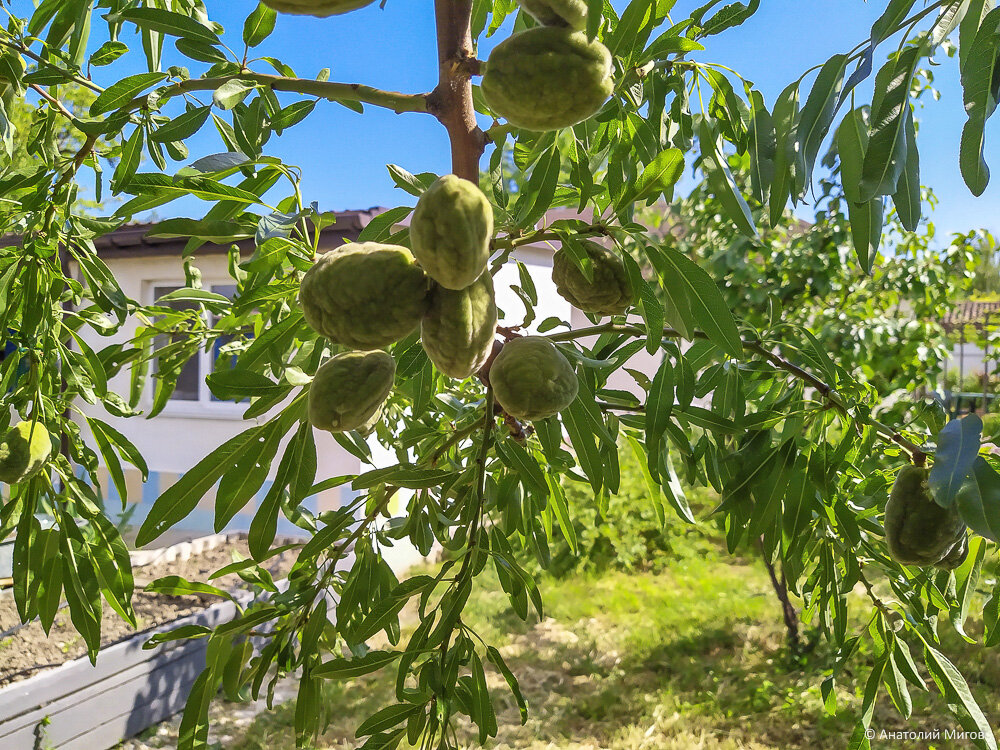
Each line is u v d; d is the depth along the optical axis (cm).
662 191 114
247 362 137
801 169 111
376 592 163
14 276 171
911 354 473
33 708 358
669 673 465
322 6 68
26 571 176
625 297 121
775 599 559
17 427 172
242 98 124
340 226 537
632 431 177
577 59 88
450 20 108
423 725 124
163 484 700
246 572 166
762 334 171
